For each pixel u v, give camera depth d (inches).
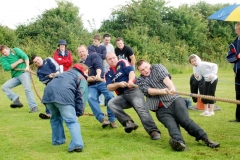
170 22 1304.1
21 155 226.8
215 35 1334.9
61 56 395.9
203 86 353.1
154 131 260.8
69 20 1171.9
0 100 491.2
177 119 239.9
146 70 245.6
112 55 271.7
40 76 343.0
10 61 388.5
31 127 308.0
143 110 262.7
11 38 991.6
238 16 270.8
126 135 275.4
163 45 1189.1
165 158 214.1
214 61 1184.8
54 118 248.1
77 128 231.3
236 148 234.7
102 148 238.1
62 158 217.8
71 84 233.6
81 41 1084.5
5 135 280.8
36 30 1095.0
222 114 356.2
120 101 269.7
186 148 232.2
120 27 1248.8
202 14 1425.9
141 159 213.5
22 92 577.3
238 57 301.9
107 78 275.1
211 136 266.8
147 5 1285.7
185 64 1065.5
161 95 241.4
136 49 1095.0
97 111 298.0
